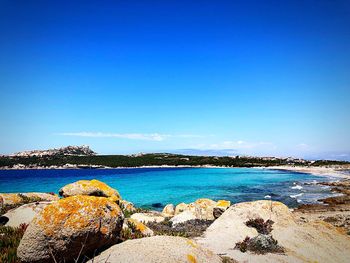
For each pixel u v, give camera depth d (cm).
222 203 2169
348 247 1355
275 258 1134
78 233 789
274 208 1666
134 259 745
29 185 5562
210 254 880
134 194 4372
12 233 1157
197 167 12319
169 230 1756
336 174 8506
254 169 10788
